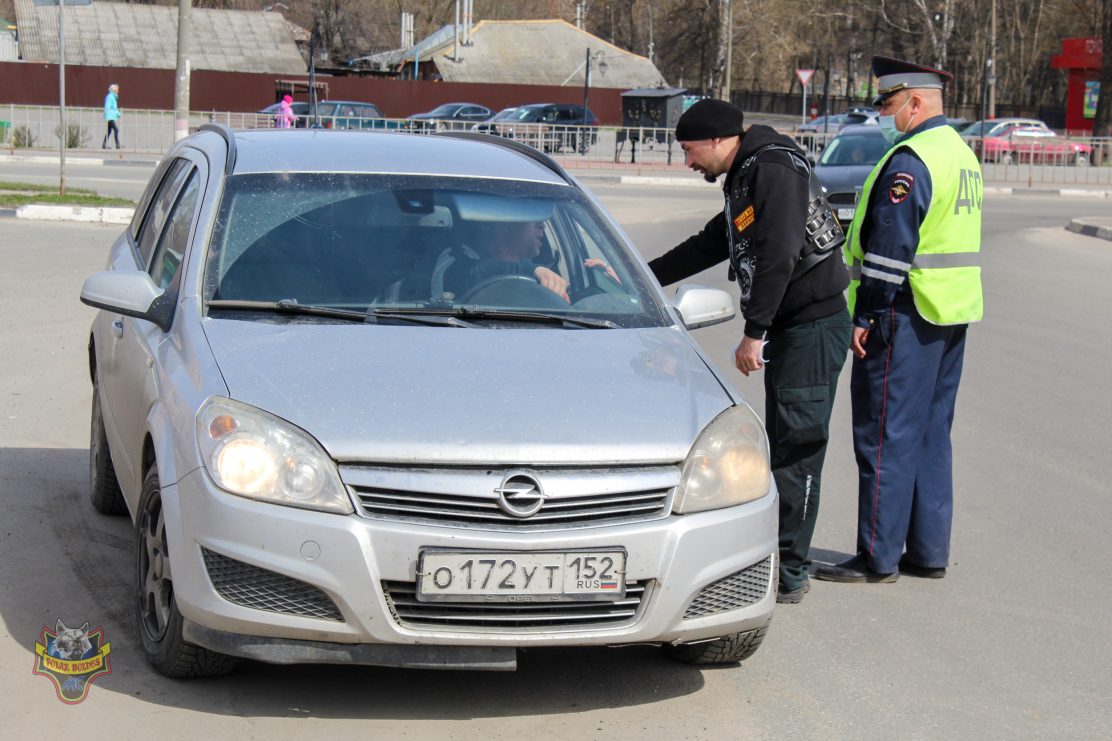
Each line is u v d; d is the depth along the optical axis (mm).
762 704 4051
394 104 53812
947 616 4961
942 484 5367
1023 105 73750
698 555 3678
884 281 5047
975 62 72500
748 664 4391
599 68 61688
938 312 5102
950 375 5348
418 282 4527
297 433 3574
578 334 4344
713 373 4250
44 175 25547
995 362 10211
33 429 6973
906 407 5219
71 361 8664
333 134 5582
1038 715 4078
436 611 3545
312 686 3979
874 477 5277
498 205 4945
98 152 34062
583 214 5066
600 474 3629
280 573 3482
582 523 3600
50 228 16297
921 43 66062
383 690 3979
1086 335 11617
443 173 5086
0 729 3617
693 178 32125
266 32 61875
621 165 36250
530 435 3627
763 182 4656
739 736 3812
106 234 15930
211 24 61188
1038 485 6820
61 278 12148
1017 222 23891
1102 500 6570
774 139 4723
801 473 4957
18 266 12812
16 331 9555
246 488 3535
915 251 5066
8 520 5453
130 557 5086
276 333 4121
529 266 4707
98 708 3762
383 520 3506
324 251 4586
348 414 3639
